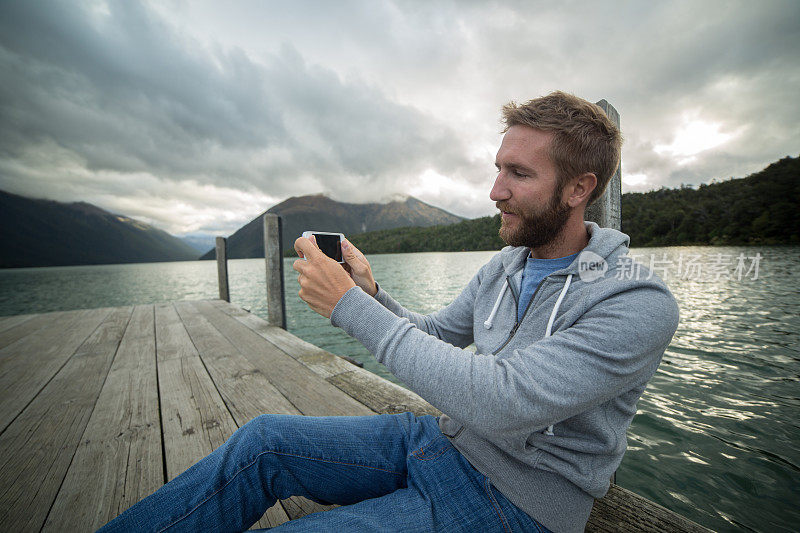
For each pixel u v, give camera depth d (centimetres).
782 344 706
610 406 87
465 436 102
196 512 84
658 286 81
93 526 145
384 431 108
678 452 348
